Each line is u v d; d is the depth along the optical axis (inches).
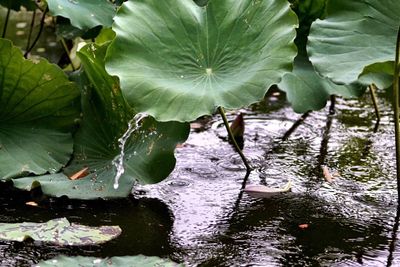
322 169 118.0
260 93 97.0
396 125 103.7
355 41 105.3
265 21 103.3
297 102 117.4
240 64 102.5
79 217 100.7
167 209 103.6
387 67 101.0
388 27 105.8
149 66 101.0
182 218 101.0
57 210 102.6
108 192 103.1
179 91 99.0
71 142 110.1
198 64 103.3
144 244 93.4
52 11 112.0
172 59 102.7
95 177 106.0
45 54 165.9
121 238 94.7
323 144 128.7
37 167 106.6
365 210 103.7
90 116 111.3
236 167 118.4
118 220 100.0
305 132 134.6
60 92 108.5
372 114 144.6
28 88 107.0
